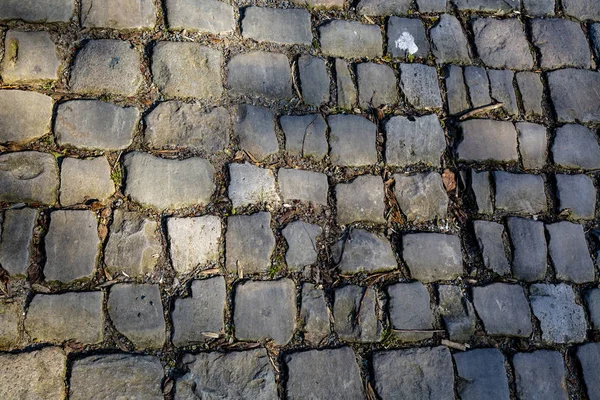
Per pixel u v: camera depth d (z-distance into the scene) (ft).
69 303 7.16
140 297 7.40
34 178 7.61
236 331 7.54
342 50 9.53
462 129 9.37
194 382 7.16
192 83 8.65
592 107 10.16
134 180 7.91
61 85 8.17
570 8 10.95
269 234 8.07
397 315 8.05
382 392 7.61
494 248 8.76
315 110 9.00
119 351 7.14
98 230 7.58
